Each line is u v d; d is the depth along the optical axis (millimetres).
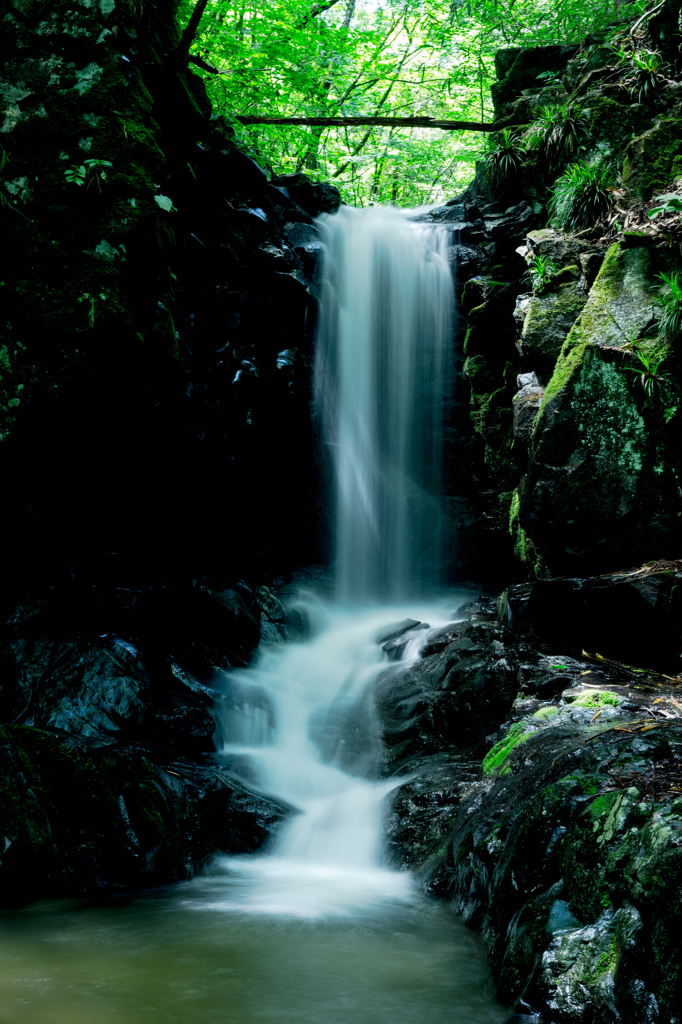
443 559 9617
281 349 8812
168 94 7164
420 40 15992
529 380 7219
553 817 3336
